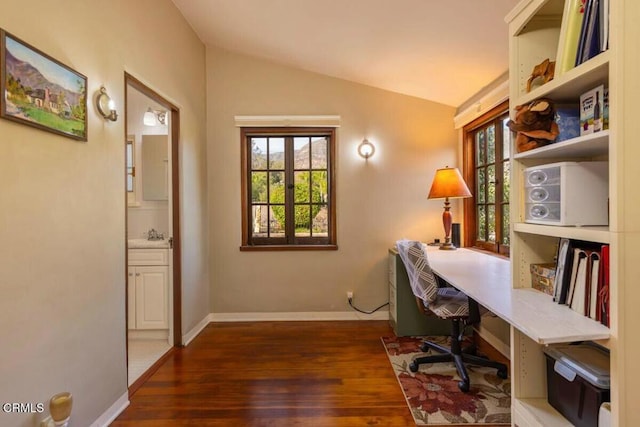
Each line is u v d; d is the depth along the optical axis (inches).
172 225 109.3
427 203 133.3
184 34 112.2
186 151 113.4
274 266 134.0
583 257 48.3
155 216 134.1
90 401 65.9
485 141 118.8
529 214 59.2
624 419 39.7
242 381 86.8
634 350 39.7
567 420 51.6
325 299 134.4
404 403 76.4
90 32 66.9
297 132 133.8
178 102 107.9
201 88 127.9
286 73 133.0
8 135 49.4
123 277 77.2
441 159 133.0
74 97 61.6
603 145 48.3
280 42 115.3
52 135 57.3
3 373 48.6
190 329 115.6
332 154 134.6
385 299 133.9
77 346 62.7
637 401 39.9
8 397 49.3
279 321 133.0
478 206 125.0
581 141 45.8
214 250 133.9
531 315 47.5
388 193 133.3
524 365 57.2
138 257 112.2
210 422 70.7
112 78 74.0
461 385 80.8
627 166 39.6
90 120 66.7
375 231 133.6
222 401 78.0
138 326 112.3
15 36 49.8
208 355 102.6
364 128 133.0
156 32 94.0
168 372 92.0
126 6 79.6
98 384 68.2
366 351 104.3
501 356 98.8
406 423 69.7
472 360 88.7
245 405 76.4
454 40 90.7
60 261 58.8
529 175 58.6
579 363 49.5
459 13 79.1
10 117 48.8
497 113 104.9
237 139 133.1
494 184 112.7
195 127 121.6
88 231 65.9
